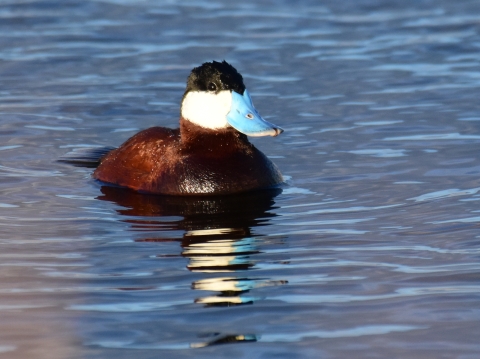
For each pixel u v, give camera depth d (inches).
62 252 346.6
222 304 291.0
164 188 433.7
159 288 306.5
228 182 430.6
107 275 320.2
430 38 778.2
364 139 524.7
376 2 911.7
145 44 766.5
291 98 617.9
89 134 546.0
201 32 802.2
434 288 301.6
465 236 356.5
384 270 320.8
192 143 442.0
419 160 479.2
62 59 721.0
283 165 482.0
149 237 366.3
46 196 430.0
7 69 692.7
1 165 482.3
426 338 264.1
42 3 907.4
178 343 262.7
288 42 768.9
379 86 644.1
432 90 630.5
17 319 280.7
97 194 434.6
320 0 922.7
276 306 289.1
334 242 354.9
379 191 428.5
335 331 269.7
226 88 434.6
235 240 360.8
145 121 574.2
